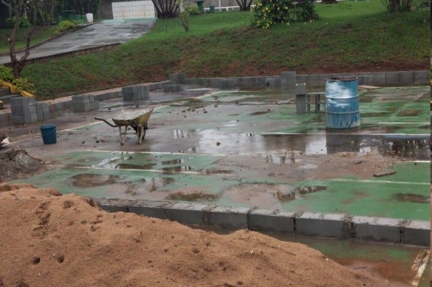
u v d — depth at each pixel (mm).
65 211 5434
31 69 24375
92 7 49938
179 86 24250
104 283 4359
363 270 5422
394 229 6027
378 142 10797
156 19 43094
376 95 18312
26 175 10031
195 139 12375
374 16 28297
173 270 4379
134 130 13406
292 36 28031
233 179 8742
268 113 15664
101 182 9219
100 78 26531
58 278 4547
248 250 4723
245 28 30266
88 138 13484
